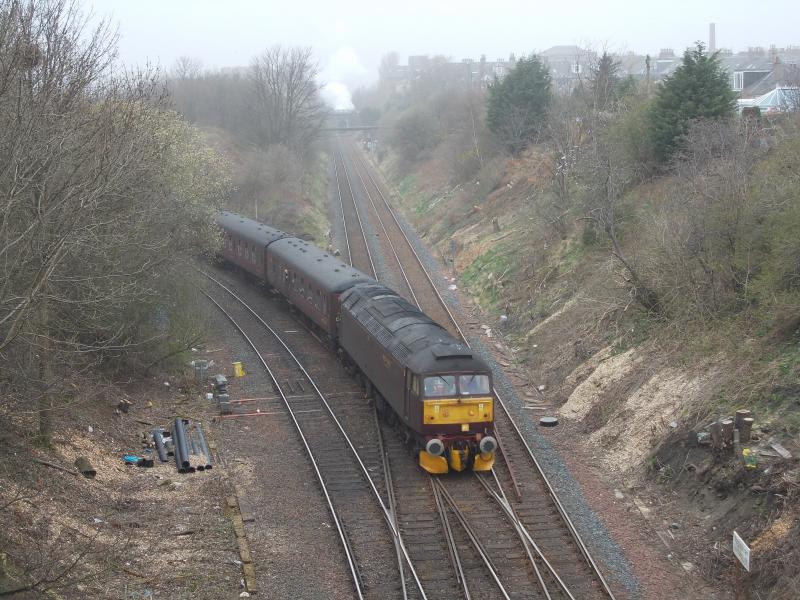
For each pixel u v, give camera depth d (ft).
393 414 156.04
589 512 120.47
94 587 94.22
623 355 165.17
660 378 147.74
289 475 135.95
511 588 99.40
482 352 204.23
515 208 317.63
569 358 181.47
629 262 185.78
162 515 117.70
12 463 113.80
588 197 220.43
